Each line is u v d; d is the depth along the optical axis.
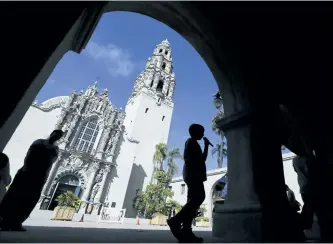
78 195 32.56
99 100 41.00
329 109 6.13
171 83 58.72
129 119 51.25
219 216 4.07
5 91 1.75
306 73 5.54
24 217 3.12
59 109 36.53
